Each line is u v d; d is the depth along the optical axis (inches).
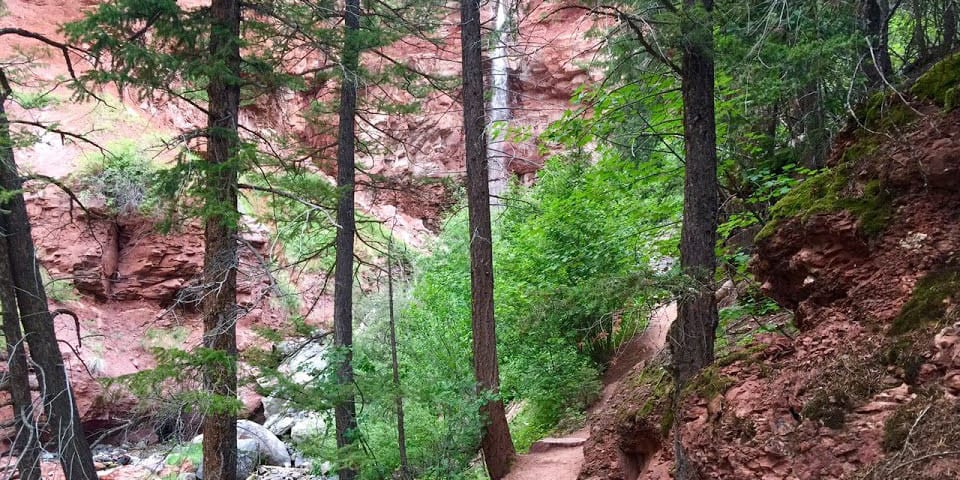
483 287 405.4
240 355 346.0
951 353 134.2
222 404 280.2
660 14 229.3
